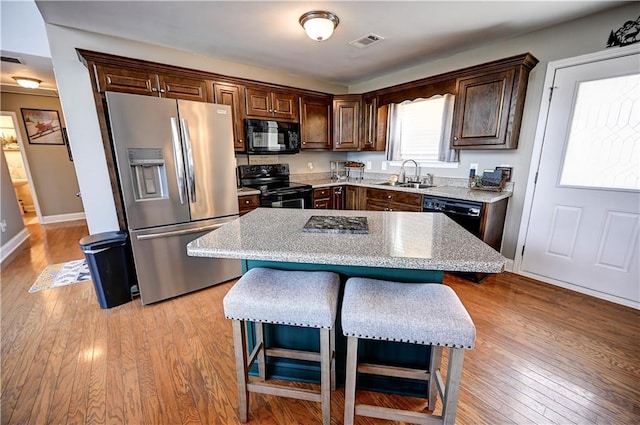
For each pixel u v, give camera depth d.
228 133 2.64
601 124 2.29
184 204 2.47
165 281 2.47
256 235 1.43
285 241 1.33
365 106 3.99
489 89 2.65
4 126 5.63
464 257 1.11
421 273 1.36
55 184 5.23
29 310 2.35
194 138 2.44
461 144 2.94
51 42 2.34
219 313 2.30
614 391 1.49
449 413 1.11
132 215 2.25
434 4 2.04
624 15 2.10
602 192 2.33
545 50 2.51
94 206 2.68
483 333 1.98
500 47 2.77
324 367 1.20
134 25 2.34
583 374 1.61
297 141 3.72
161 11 2.10
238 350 1.27
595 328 2.02
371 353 1.49
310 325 1.15
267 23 2.31
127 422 1.35
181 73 2.66
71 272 3.10
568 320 2.12
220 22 2.29
